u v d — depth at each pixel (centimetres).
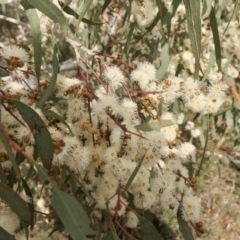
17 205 31
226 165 132
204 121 73
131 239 38
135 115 42
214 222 117
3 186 31
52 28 46
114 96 41
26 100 40
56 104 81
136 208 48
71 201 32
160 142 42
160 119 43
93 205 47
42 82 43
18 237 37
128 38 60
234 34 73
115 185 42
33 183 87
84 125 41
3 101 36
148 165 43
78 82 42
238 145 91
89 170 43
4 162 38
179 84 42
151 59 73
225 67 70
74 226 31
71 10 44
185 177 44
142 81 43
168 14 53
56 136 39
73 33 60
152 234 40
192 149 44
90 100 43
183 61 73
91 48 73
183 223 43
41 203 81
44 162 36
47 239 45
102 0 66
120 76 42
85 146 40
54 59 42
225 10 80
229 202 122
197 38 40
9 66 37
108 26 80
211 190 125
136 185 44
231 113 77
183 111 66
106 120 40
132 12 57
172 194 43
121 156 41
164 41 53
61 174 39
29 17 40
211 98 43
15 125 38
